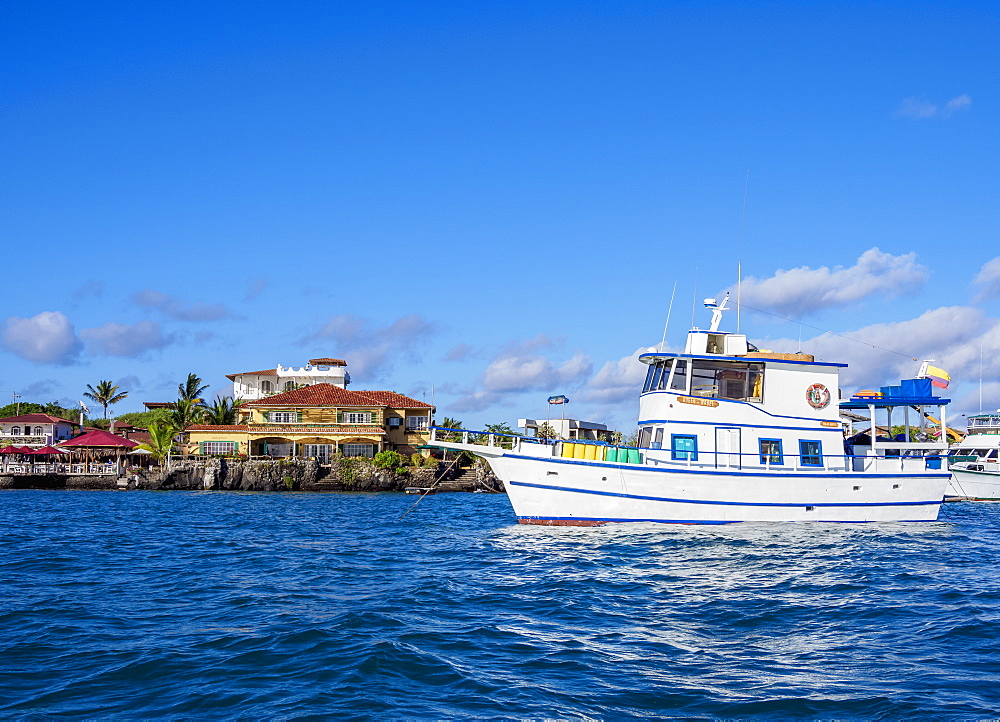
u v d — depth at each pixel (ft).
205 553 83.35
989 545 85.40
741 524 97.04
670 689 36.40
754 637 46.09
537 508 97.40
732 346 103.96
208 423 286.87
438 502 190.29
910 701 34.27
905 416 118.21
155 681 37.52
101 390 426.51
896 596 57.52
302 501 193.88
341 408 269.64
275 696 35.35
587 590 60.18
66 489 252.62
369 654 41.27
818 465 101.96
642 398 107.34
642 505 95.76
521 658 41.52
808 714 32.96
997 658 41.22
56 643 44.16
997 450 194.18
